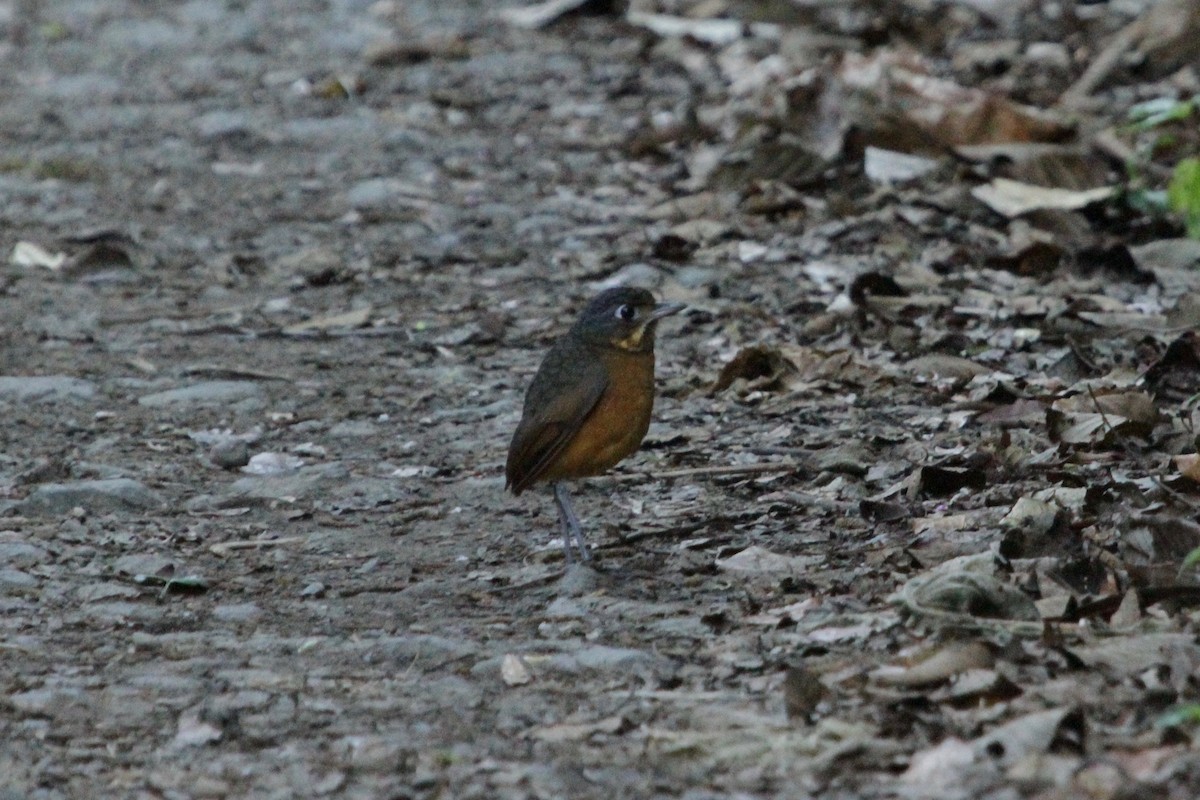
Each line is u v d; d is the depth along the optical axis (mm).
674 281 15680
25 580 10344
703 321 14734
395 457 12430
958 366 13078
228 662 9102
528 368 14195
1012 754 7250
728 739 7754
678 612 9352
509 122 20812
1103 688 7785
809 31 22109
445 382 13938
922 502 10531
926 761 7305
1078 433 11125
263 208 18453
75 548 10906
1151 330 13492
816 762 7477
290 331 15195
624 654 8766
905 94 18156
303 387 13906
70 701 8664
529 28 24453
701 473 11531
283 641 9352
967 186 16734
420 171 19312
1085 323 13828
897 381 12945
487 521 11156
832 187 17484
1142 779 6977
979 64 20453
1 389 13883
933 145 17766
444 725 8188
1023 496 10086
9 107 22219
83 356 14703
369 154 20000
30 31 25516
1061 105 19094
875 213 16672
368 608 9828
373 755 7906
